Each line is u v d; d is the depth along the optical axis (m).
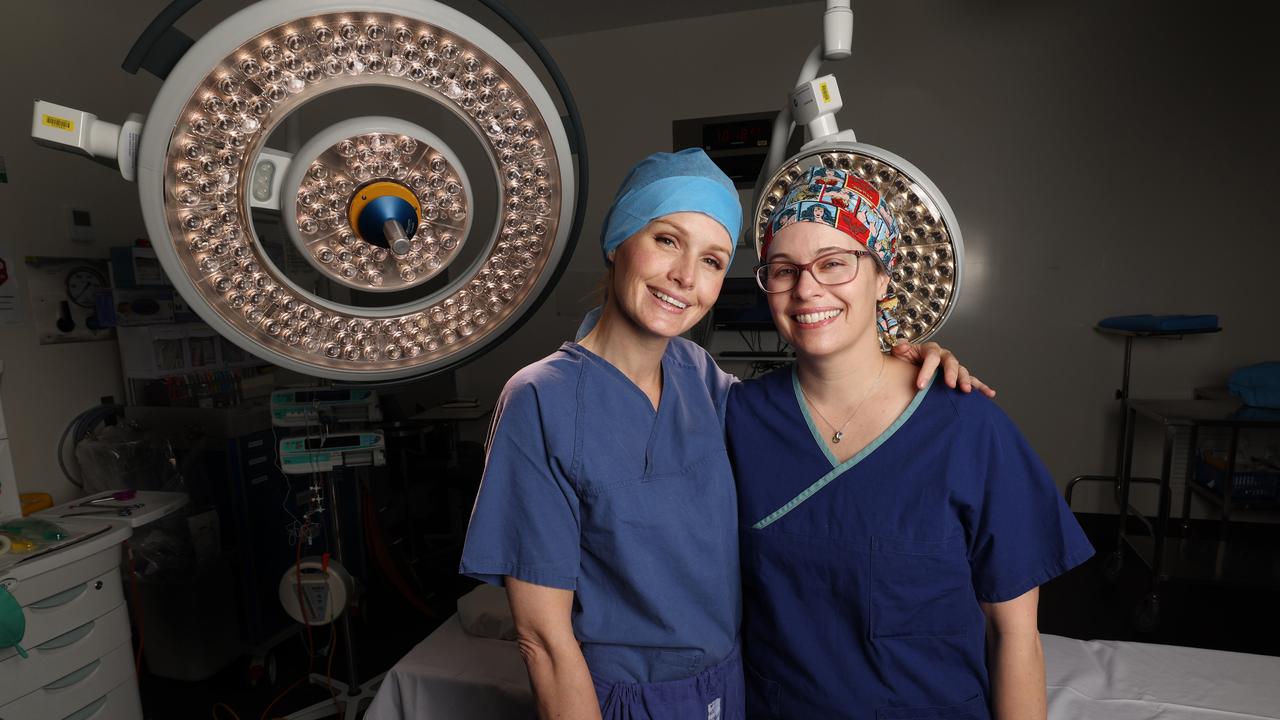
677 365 0.98
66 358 2.50
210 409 2.44
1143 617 2.65
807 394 0.96
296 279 1.90
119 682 1.89
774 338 3.67
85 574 1.79
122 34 2.69
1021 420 3.66
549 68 0.59
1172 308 3.42
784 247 0.85
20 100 2.35
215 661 2.48
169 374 2.55
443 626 1.49
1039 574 0.87
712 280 0.78
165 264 0.52
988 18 3.48
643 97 4.03
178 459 2.48
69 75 2.50
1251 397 2.83
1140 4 3.30
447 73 0.55
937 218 0.81
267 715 2.26
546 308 4.32
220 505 2.49
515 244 0.61
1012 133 3.51
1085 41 3.38
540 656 0.84
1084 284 3.51
